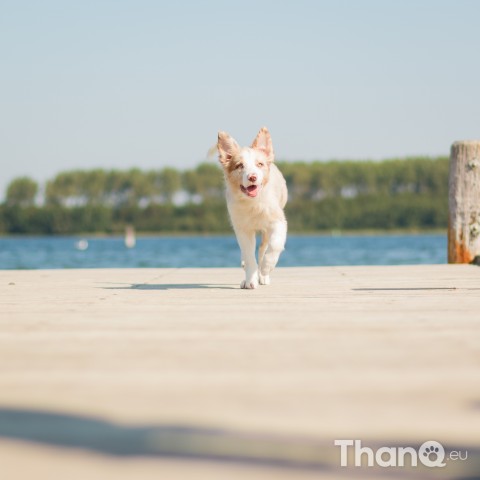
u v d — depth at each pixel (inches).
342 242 2482.8
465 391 89.4
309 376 98.4
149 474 61.0
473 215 366.9
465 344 123.2
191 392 89.8
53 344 126.3
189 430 73.6
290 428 74.2
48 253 1699.1
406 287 236.7
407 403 83.8
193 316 164.1
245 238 245.1
